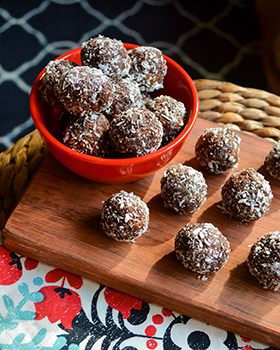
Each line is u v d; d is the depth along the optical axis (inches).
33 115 16.3
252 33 35.3
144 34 34.9
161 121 17.0
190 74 33.4
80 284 16.8
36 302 16.3
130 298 16.7
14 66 32.8
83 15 35.4
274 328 15.6
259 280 16.1
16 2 35.6
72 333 16.0
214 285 16.2
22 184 18.6
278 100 20.1
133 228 15.9
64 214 17.1
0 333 15.8
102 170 16.2
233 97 20.2
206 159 17.6
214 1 36.3
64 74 16.2
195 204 16.8
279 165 17.6
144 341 16.0
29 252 16.8
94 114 16.4
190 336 16.2
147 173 16.9
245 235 17.1
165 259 16.5
